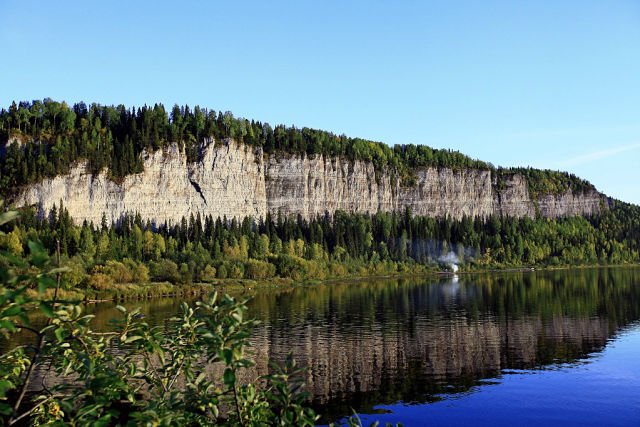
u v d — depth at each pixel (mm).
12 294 5520
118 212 196250
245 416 8289
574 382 37156
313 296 106375
